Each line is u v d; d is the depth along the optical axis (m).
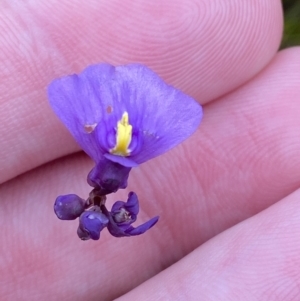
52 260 0.10
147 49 0.10
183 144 0.11
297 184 0.11
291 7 0.14
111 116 0.07
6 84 0.09
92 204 0.07
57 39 0.09
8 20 0.09
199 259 0.10
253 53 0.10
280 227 0.09
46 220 0.10
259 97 0.11
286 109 0.11
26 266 0.10
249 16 0.10
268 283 0.09
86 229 0.07
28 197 0.10
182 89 0.10
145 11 0.09
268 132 0.11
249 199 0.11
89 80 0.07
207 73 0.10
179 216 0.11
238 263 0.09
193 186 0.11
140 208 0.11
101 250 0.11
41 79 0.09
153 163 0.11
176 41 0.10
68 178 0.11
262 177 0.11
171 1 0.09
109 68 0.07
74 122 0.06
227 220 0.11
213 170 0.11
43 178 0.10
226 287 0.09
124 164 0.06
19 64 0.09
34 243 0.10
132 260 0.11
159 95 0.07
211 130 0.11
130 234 0.07
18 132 0.09
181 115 0.07
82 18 0.09
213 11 0.10
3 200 0.10
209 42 0.10
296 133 0.11
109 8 0.09
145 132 0.07
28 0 0.09
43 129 0.09
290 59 0.11
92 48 0.09
